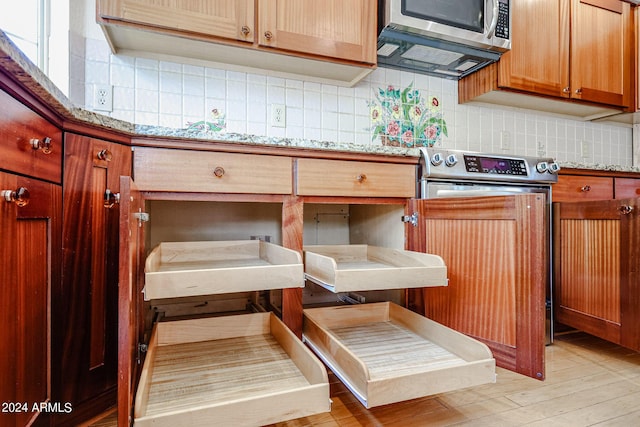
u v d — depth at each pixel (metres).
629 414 1.16
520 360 1.12
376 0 1.68
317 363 0.93
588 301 1.66
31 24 1.39
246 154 1.29
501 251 1.18
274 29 1.50
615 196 2.15
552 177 1.86
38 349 0.86
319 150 1.38
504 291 1.17
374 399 0.85
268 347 1.26
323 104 1.98
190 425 0.73
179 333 1.31
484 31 1.83
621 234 1.51
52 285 0.92
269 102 1.86
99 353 1.08
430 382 0.92
